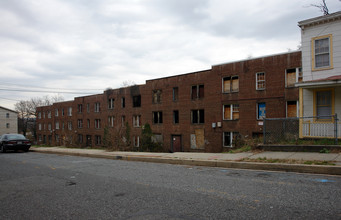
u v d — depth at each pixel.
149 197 5.44
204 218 4.08
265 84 22.50
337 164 7.44
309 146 10.30
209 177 7.32
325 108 13.84
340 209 4.23
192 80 28.30
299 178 6.70
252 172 7.90
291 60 21.22
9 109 72.19
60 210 4.85
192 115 28.45
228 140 25.03
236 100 24.33
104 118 40.75
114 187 6.50
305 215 4.03
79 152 17.14
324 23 13.67
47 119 58.31
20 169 10.43
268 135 13.31
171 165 10.30
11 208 5.10
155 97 32.41
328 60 13.54
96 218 4.33
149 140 31.09
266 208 4.43
